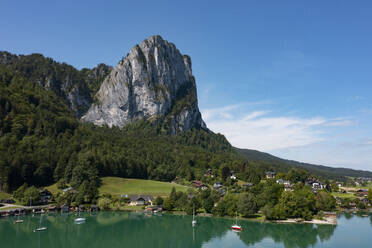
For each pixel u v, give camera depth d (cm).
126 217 13725
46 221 12450
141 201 16750
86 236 10419
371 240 10069
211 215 14112
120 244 9525
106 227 11762
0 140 18550
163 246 9319
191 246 9275
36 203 15050
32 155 18188
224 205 14038
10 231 10706
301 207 13525
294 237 10394
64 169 18688
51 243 9475
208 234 10738
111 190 18212
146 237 10344
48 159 18862
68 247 9119
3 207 13900
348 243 9750
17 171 16762
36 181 17600
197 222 12750
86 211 14975
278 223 12525
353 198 19650
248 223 12519
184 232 11031
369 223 13112
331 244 9619
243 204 13462
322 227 12025
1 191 15875
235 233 10894
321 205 15612
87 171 18375
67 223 12250
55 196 15938
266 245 9381
